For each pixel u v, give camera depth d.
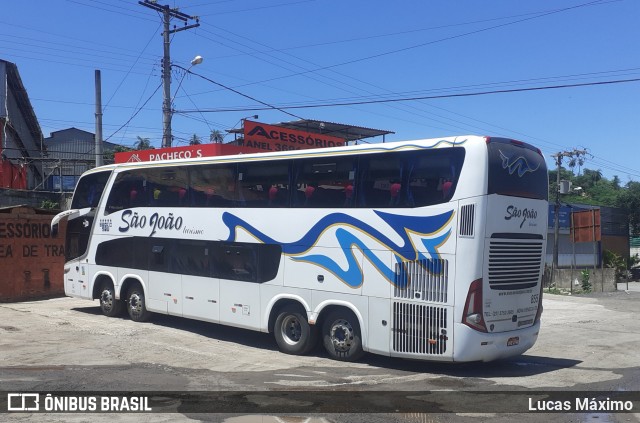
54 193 26.61
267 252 10.80
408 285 8.96
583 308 20.14
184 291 12.30
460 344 8.44
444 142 8.88
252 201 11.14
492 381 8.61
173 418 6.59
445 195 8.74
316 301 10.04
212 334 12.45
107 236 14.36
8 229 16.92
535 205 9.55
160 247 12.93
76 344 11.14
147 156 23.70
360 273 9.49
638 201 51.25
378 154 9.49
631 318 17.36
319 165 10.20
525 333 9.23
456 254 8.55
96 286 14.67
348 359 9.79
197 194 12.24
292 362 9.81
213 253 11.75
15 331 12.44
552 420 6.67
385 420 6.58
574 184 63.44
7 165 28.75
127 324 13.43
